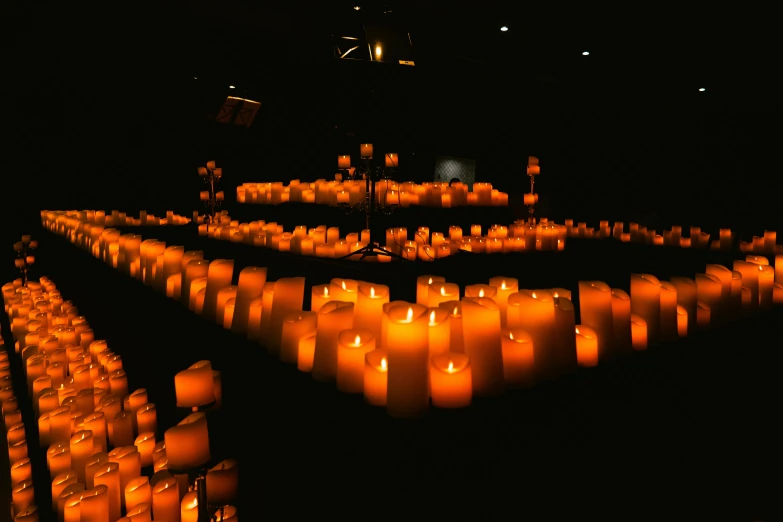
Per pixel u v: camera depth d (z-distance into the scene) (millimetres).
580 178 7418
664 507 1261
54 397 2672
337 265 2900
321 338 1224
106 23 5523
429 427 994
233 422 1571
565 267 3373
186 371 1306
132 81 6883
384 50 3775
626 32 4754
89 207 7867
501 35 5168
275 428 1323
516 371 1179
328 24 5066
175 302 2270
